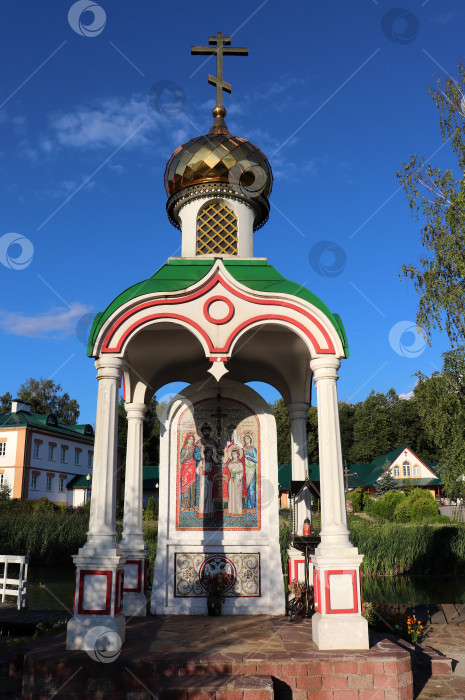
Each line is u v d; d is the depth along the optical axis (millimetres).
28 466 38531
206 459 9852
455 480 16031
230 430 9984
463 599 15852
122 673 5980
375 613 8617
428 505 38688
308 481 9156
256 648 6629
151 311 7820
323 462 7441
